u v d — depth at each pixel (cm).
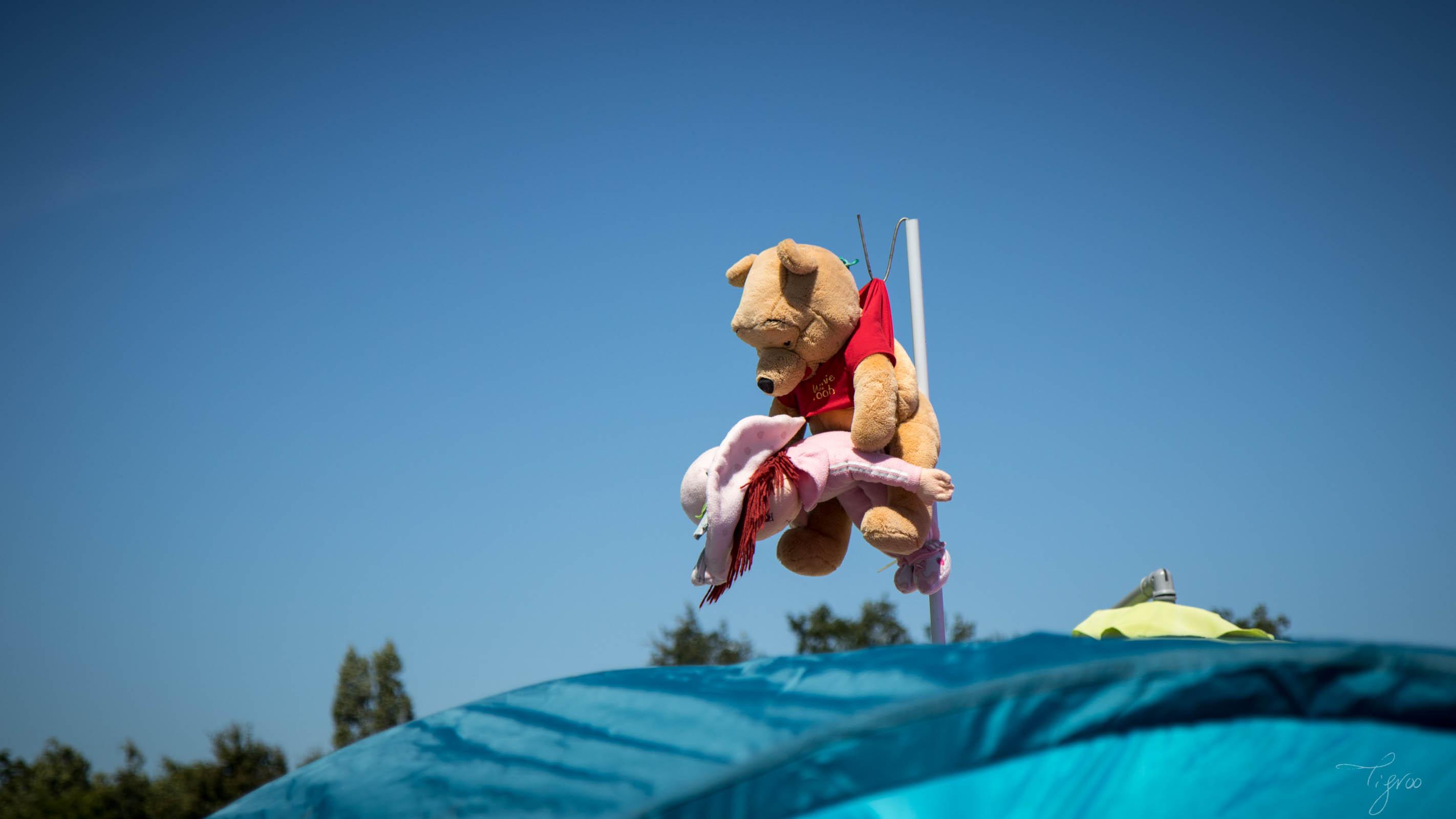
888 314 593
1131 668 288
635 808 268
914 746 274
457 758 364
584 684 406
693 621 3581
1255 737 295
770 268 583
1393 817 305
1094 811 299
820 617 3525
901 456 569
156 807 3119
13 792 3316
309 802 376
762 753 270
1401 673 287
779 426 553
